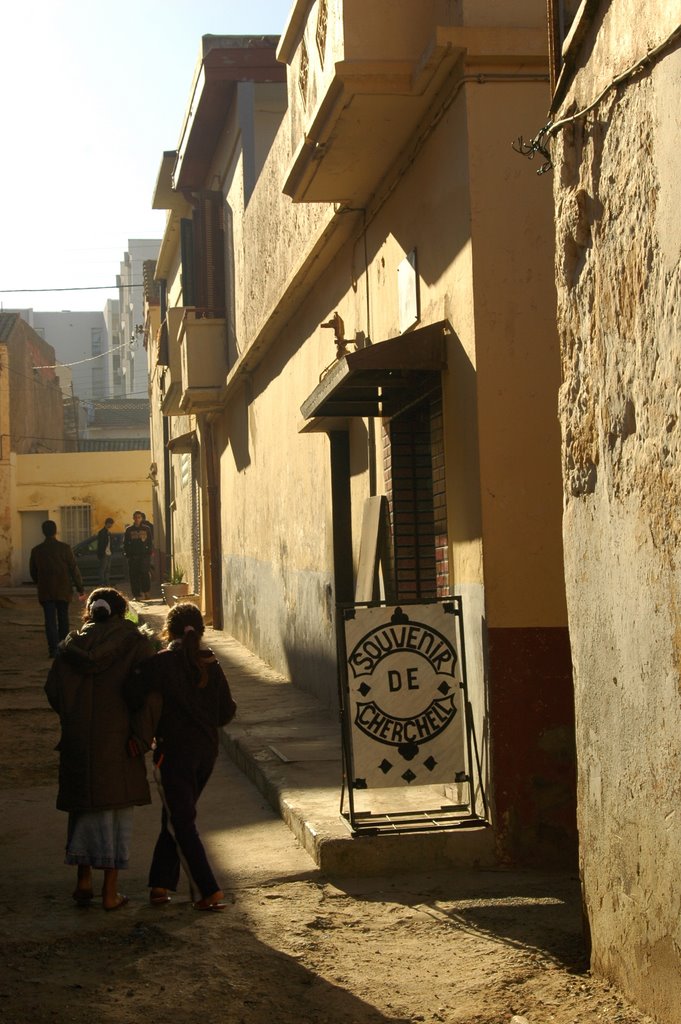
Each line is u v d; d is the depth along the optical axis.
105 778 5.89
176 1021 4.43
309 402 8.41
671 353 3.87
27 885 6.39
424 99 7.02
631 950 4.27
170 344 20.64
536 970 4.75
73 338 99.25
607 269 4.40
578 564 4.74
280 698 12.23
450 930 5.35
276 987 4.75
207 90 16.45
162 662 6.00
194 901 5.82
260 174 13.98
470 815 6.55
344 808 7.04
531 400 6.46
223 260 18.44
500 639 6.36
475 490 6.49
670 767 3.92
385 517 8.56
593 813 4.62
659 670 3.99
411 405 7.95
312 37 7.84
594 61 4.52
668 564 3.92
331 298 10.52
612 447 4.37
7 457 41.66
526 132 6.51
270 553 15.00
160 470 35.78
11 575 41.34
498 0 6.54
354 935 5.34
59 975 4.94
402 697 6.49
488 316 6.44
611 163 4.36
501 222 6.48
